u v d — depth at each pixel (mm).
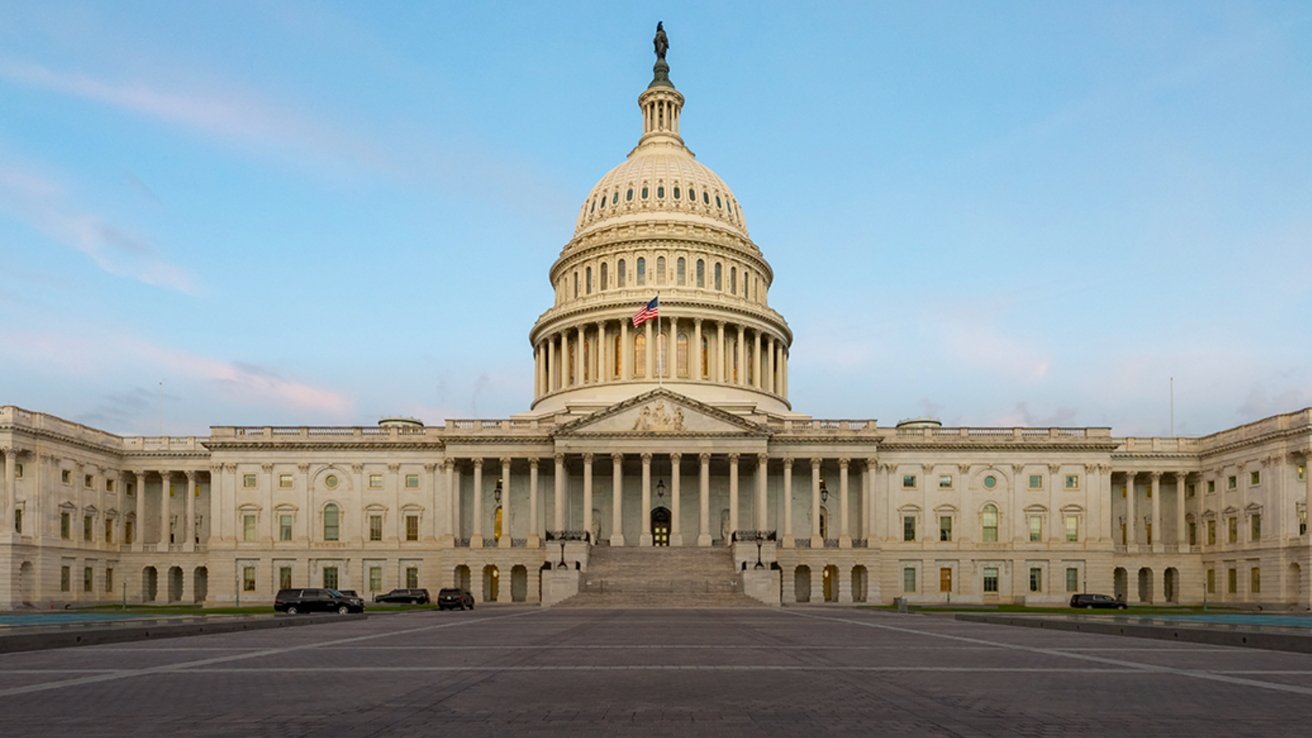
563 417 114062
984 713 17672
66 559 103688
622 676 23328
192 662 27000
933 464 110625
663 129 144875
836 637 38500
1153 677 23422
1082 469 110375
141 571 112438
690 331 125812
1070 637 39188
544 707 18188
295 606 69062
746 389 125750
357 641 35938
